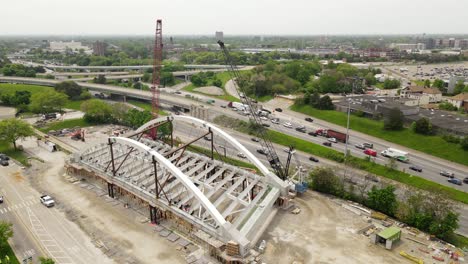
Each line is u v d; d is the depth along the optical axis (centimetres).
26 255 6309
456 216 6806
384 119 13850
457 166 10588
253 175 8319
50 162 10981
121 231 7081
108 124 15938
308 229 7175
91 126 15588
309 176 9394
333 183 8688
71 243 6675
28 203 8250
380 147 12269
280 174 9562
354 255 6344
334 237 6894
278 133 13800
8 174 10000
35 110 16912
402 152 11000
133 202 8288
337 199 8488
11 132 11719
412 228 7194
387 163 10612
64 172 10138
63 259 6212
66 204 8194
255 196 7919
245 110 17012
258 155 11688
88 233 7012
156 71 14950
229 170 8700
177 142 12962
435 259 6212
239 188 8738
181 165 9100
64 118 16412
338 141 12925
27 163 10725
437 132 12375
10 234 6375
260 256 6294
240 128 14500
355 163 10488
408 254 6344
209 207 6562
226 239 6238
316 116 16238
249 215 7288
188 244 6631
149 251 6431
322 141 12950
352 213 7825
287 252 6419
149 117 14875
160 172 8525
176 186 8031
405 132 12938
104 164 9288
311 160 11144
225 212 6962
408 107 14950
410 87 19725
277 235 6956
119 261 6162
